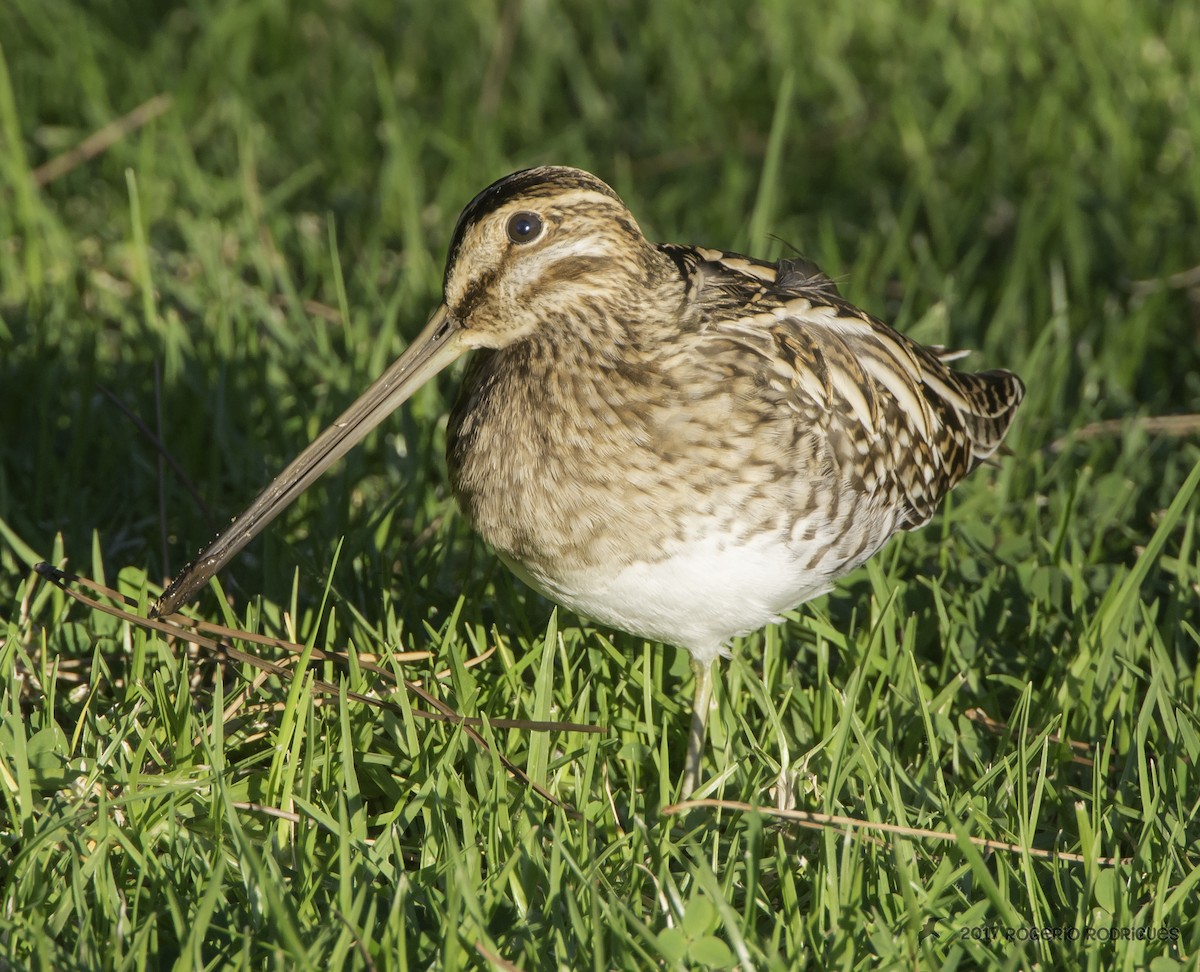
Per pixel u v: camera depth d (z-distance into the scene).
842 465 7.75
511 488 7.57
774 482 7.42
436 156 14.55
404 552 9.39
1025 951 6.59
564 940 6.52
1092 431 10.75
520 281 7.54
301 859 6.86
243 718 7.74
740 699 8.38
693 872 6.60
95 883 6.53
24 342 11.01
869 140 14.70
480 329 7.68
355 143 14.30
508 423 7.58
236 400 10.59
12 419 10.60
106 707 7.97
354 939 6.36
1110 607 8.45
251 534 7.77
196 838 7.00
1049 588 8.98
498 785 7.16
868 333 8.35
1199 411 11.28
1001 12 16.03
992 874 7.26
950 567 9.38
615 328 7.50
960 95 14.96
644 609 7.64
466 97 15.33
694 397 7.41
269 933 6.46
